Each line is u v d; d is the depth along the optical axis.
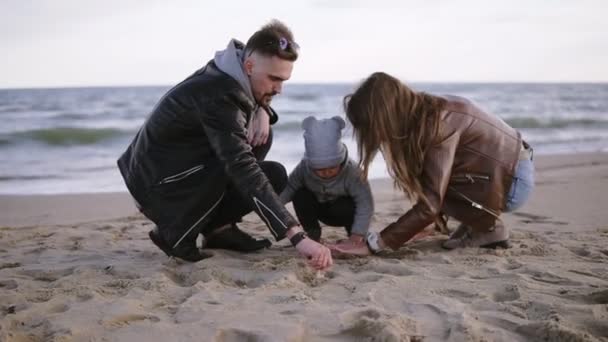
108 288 2.88
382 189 7.07
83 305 2.59
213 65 3.16
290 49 3.06
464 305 2.57
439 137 3.22
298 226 2.92
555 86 63.44
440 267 3.21
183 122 3.05
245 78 3.07
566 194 6.08
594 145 13.24
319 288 2.87
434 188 3.25
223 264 3.24
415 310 2.53
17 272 3.26
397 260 3.34
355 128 3.21
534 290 2.75
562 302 2.57
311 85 72.06
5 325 2.38
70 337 2.23
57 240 4.24
